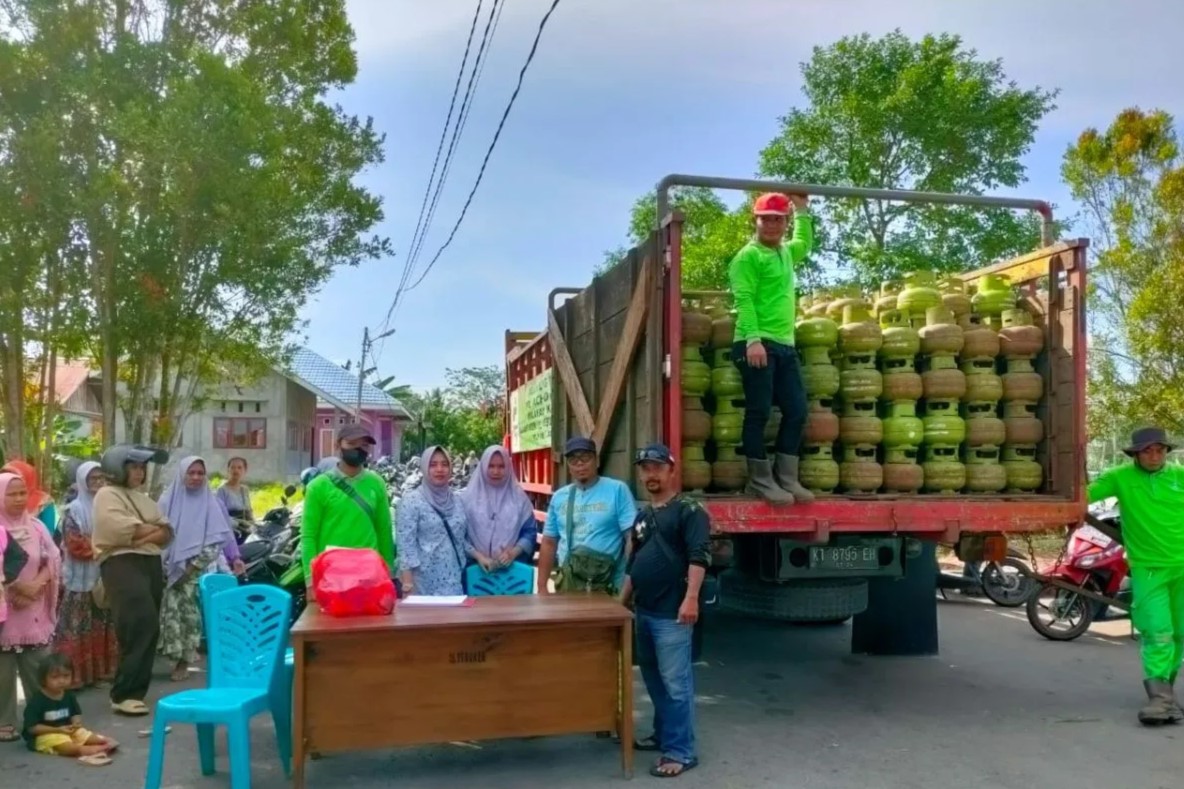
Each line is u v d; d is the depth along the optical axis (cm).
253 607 517
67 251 1341
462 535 649
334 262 1563
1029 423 646
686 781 498
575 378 792
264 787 495
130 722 618
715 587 761
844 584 711
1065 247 636
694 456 608
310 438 4047
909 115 1689
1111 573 889
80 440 2272
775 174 1761
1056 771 515
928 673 758
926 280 672
